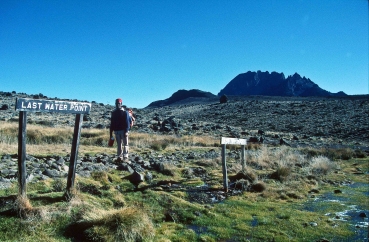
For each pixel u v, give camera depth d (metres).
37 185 7.67
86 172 9.32
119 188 8.70
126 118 12.16
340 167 16.98
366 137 38.22
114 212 6.23
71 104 6.81
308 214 8.29
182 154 17.23
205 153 18.31
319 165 15.53
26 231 5.47
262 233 6.79
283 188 10.77
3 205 6.16
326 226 7.40
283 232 6.90
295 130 47.25
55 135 19.52
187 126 41.00
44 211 5.97
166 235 6.32
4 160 10.30
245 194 9.83
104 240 5.53
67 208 6.31
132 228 5.88
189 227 6.98
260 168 14.25
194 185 10.26
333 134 41.97
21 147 6.19
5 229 5.42
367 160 20.17
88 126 31.91
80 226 5.84
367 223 7.77
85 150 15.25
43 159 11.48
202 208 7.95
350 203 9.58
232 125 55.34
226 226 7.11
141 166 11.69
